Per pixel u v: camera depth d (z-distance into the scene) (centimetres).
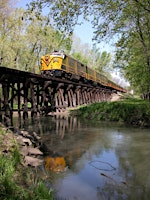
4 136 652
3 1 2748
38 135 998
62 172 534
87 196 420
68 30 711
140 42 1549
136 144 804
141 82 1977
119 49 1345
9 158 514
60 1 643
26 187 425
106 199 405
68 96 2278
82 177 506
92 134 1024
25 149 643
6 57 2886
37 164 581
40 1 644
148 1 757
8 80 1325
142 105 1478
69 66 2314
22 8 2919
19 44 3000
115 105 1662
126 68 1986
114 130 1129
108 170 549
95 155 677
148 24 1284
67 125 1334
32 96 1407
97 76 3659
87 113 1778
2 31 2848
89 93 3166
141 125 1241
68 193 430
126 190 441
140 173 525
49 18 691
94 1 681
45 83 1650
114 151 716
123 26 1149
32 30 3108
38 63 3631
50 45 3316
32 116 1428
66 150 738
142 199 405
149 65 1571
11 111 1255
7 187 382
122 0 734
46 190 414
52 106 1859
